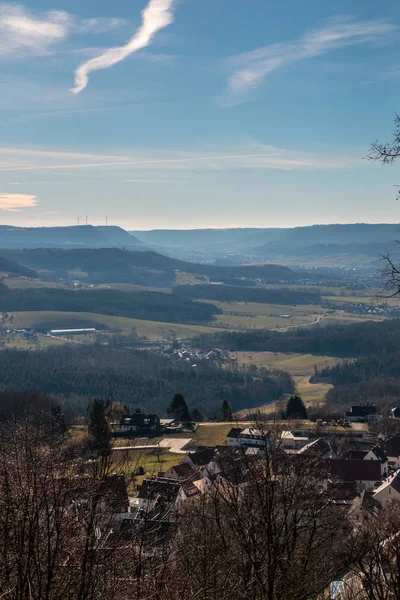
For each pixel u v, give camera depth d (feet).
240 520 49.60
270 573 46.65
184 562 47.39
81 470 38.19
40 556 35.17
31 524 33.88
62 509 35.91
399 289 38.68
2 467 35.17
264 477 49.83
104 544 38.91
